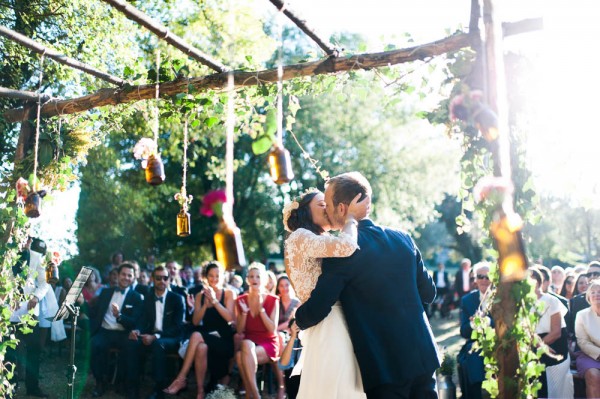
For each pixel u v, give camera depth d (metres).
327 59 4.82
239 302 7.96
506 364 3.66
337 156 23.91
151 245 22.47
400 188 24.59
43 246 7.61
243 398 8.12
